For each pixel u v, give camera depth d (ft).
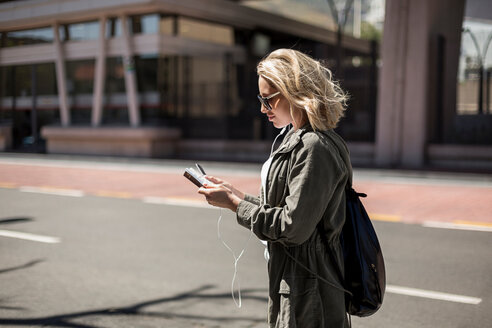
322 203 6.26
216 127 86.58
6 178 49.06
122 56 82.02
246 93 93.66
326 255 6.70
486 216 29.81
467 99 94.02
